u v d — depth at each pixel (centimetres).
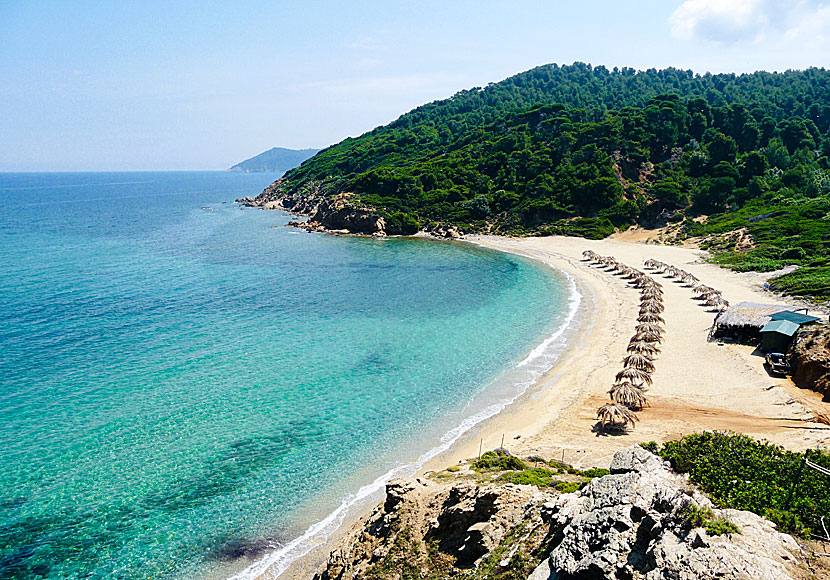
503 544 2020
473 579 1925
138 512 2973
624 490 1812
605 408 3719
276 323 6412
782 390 4066
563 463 3131
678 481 2097
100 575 2548
